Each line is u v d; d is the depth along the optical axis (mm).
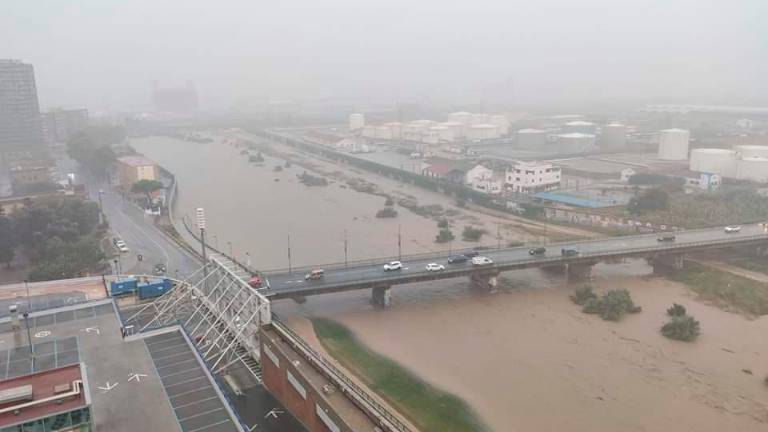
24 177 198500
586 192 176125
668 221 139000
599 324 89250
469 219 159375
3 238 119438
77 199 151125
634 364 76375
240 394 67062
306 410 58969
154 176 195125
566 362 77000
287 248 132125
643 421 63438
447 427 62438
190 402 57781
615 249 111500
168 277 101188
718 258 121562
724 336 84438
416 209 170375
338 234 144750
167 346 70750
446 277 100938
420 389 70062
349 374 73875
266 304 71125
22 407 46562
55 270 104688
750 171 191125
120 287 93562
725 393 69000
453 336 85500
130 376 62875
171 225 149875
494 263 103375
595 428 62188
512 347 81625
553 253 110938
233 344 73188
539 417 64188
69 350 69500
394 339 84562
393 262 103500
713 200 159250
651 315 92500
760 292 100625
